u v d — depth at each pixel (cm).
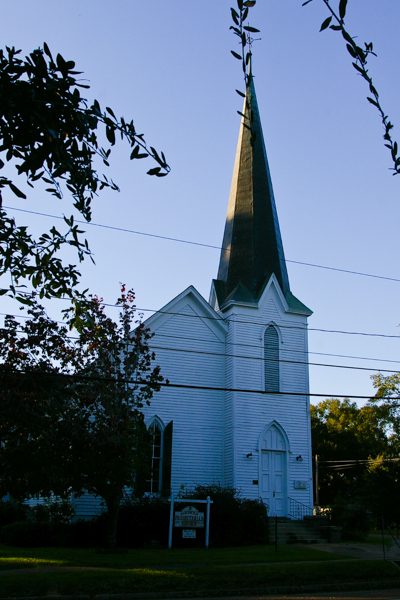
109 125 768
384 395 5281
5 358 2112
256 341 3369
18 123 730
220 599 1528
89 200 871
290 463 3219
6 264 938
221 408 3262
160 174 787
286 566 1905
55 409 2108
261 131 4088
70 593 1494
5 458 2027
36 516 2878
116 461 2083
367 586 1827
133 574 1673
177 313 3288
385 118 604
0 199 806
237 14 602
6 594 1441
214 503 2667
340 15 535
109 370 2266
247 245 3684
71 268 966
